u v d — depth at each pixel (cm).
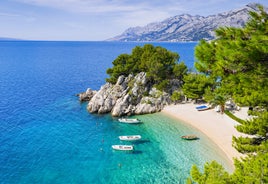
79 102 8831
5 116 7144
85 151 5116
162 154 4956
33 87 11275
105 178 4109
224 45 1345
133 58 9125
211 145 5312
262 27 1290
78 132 6162
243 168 1573
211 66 1497
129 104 7706
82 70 17250
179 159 4731
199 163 4538
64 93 10188
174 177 4097
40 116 7256
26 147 5216
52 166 4459
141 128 6462
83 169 4391
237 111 7100
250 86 1469
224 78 1565
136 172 4291
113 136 5941
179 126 6525
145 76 8331
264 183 1322
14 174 4150
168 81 8638
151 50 9412
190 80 7700
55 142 5525
